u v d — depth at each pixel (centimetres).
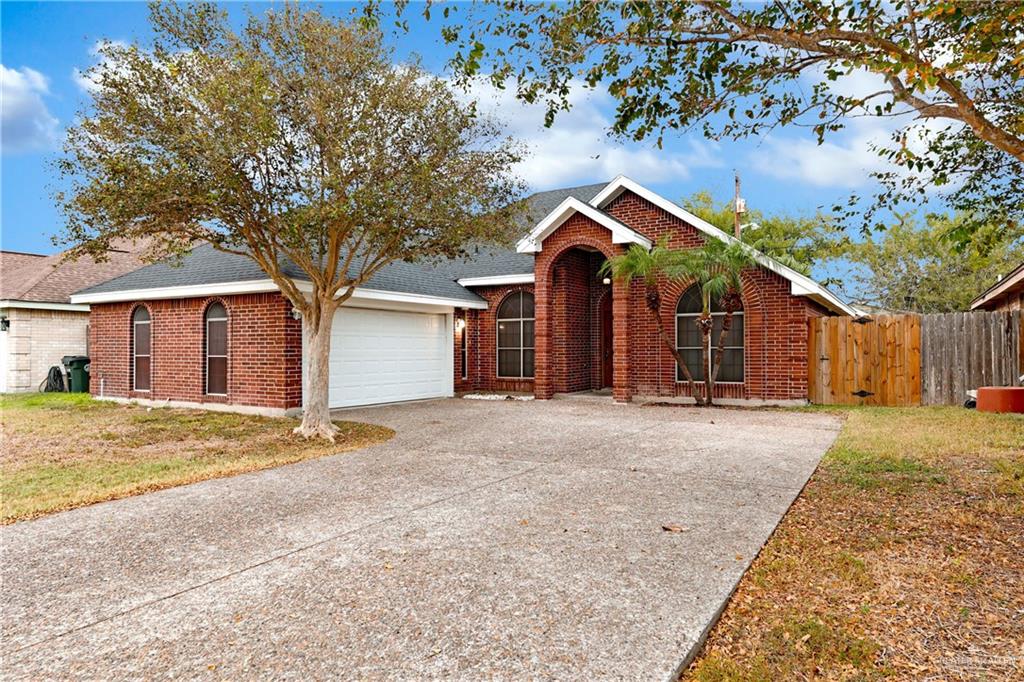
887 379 1301
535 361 1588
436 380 1602
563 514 519
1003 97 571
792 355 1323
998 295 1495
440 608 339
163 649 298
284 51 850
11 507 553
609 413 1247
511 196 984
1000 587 364
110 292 1491
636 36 521
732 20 489
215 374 1338
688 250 1321
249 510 541
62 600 356
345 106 856
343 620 327
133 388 1501
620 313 1434
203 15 836
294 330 1221
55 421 1153
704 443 867
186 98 783
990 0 407
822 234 2855
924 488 585
